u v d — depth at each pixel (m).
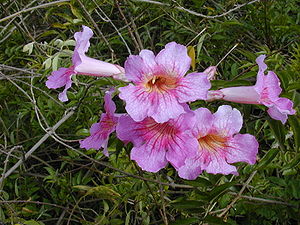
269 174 0.38
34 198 0.43
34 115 0.43
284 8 0.45
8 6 0.45
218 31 0.43
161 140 0.23
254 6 0.45
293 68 0.36
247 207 0.36
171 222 0.30
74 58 0.24
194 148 0.22
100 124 0.26
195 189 0.30
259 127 0.37
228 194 0.33
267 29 0.43
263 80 0.24
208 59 0.41
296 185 0.34
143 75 0.23
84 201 0.40
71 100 0.42
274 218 0.37
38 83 0.47
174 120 0.23
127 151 0.27
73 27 0.41
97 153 0.37
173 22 0.45
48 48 0.40
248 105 0.30
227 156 0.24
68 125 0.42
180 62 0.23
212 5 0.50
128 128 0.23
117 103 0.40
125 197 0.35
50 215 0.42
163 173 0.36
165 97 0.22
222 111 0.24
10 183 0.42
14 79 0.39
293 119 0.29
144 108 0.22
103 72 0.25
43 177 0.41
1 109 0.48
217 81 0.28
